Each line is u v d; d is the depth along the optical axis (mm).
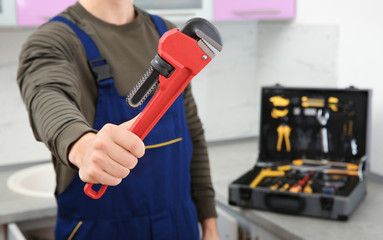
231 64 2365
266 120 1742
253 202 1440
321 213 1357
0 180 1815
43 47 844
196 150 1213
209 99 2352
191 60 557
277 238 1385
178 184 1108
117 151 523
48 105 671
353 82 1852
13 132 1971
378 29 1716
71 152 583
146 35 1096
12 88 1941
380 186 1713
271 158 1754
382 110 1737
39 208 1486
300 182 1507
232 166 1955
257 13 1996
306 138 1707
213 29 564
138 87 553
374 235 1253
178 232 1108
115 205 1023
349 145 1643
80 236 1008
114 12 1046
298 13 2090
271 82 2328
